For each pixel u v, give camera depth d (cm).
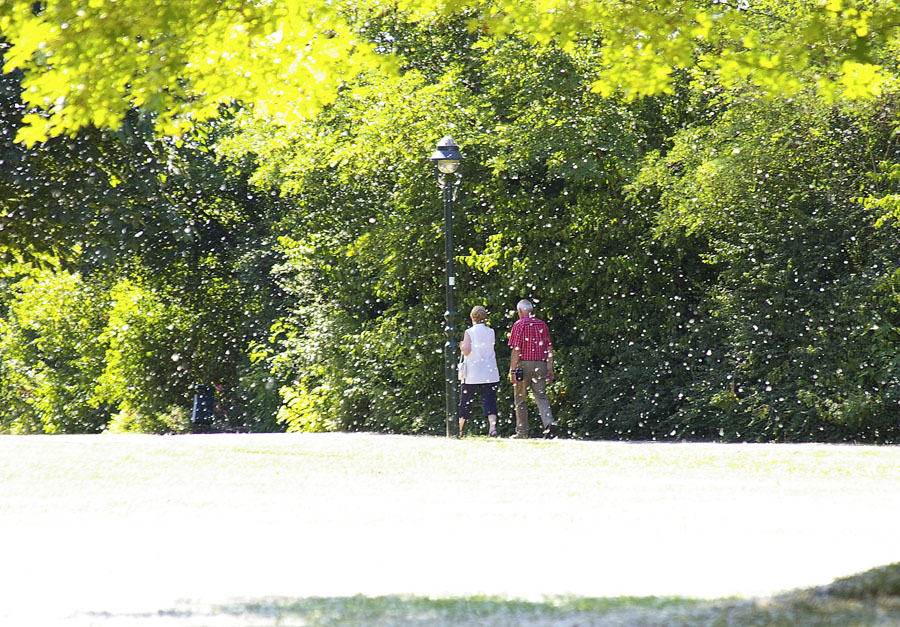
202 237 8656
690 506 2408
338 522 2216
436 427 5831
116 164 6162
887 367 4566
